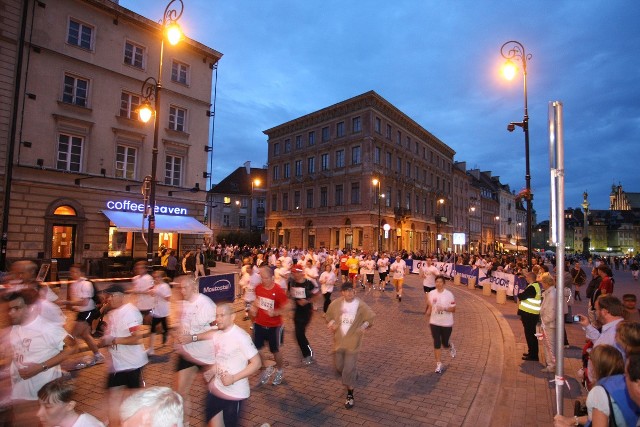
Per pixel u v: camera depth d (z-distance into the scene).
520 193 13.74
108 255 21.89
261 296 6.84
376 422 5.30
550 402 6.05
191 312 5.44
